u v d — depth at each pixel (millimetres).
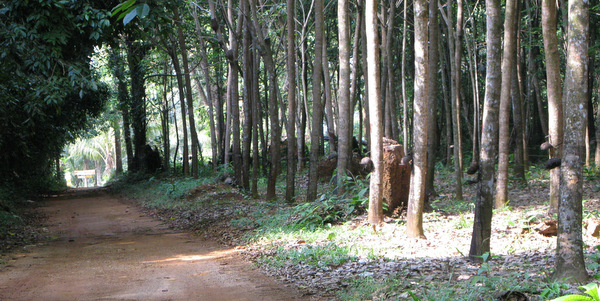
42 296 6020
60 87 11477
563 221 5066
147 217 15430
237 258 8328
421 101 8391
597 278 4977
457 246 8094
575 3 4840
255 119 16188
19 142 18781
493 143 6844
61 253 9477
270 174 15102
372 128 9703
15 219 14062
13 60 11266
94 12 10688
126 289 6320
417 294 5184
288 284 6297
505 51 11430
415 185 8688
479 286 5117
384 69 17031
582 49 4859
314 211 10750
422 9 8070
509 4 11109
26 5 10398
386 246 8203
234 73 17203
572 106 4945
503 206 11773
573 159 4992
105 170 61375
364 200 10953
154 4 11188
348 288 5805
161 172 30031
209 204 15727
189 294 5992
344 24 11750
